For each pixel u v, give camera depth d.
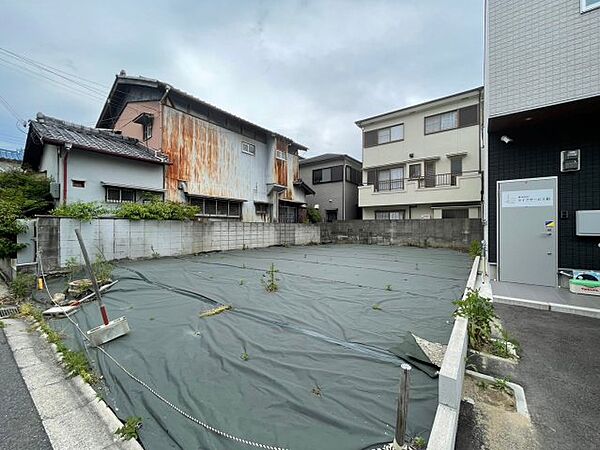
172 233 8.29
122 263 6.70
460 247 11.66
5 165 13.04
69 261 5.82
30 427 1.72
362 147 16.06
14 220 5.38
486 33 5.20
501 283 5.04
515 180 5.13
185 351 2.58
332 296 4.34
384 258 8.88
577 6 4.11
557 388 2.06
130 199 8.73
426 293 4.55
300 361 2.36
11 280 5.34
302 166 19.16
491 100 4.82
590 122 4.58
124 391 2.02
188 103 10.68
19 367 2.46
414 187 13.67
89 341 2.76
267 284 5.05
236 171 12.38
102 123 13.44
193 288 4.76
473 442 1.55
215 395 1.91
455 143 13.00
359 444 1.46
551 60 4.30
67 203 7.30
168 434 1.59
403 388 1.30
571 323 3.31
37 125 7.76
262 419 1.67
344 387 1.98
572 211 4.67
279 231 12.43
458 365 1.64
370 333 2.94
